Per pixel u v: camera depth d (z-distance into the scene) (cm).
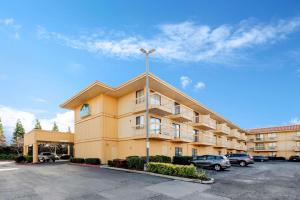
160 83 2383
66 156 4159
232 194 1074
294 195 1066
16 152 5128
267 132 6056
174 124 2972
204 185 1294
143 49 2003
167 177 1530
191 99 3031
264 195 1062
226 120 4569
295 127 5688
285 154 5712
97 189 1130
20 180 1438
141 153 2414
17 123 6544
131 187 1180
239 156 3091
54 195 1010
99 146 2547
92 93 2664
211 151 4097
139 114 2495
